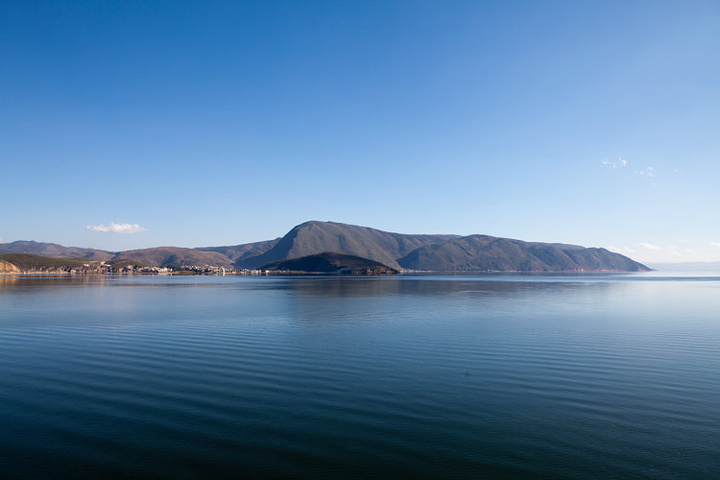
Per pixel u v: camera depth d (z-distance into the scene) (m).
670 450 13.93
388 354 27.58
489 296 84.62
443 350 28.73
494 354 27.58
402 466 12.91
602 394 19.38
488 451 13.83
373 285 143.25
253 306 61.28
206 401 18.42
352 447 14.09
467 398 18.81
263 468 12.77
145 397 18.92
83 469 12.63
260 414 16.91
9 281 158.00
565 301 71.88
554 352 28.17
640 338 33.53
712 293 99.88
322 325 41.00
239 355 27.34
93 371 23.31
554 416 16.77
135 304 64.19
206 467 12.80
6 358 26.55
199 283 164.12
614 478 12.27
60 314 50.16
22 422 16.05
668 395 19.27
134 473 12.44
